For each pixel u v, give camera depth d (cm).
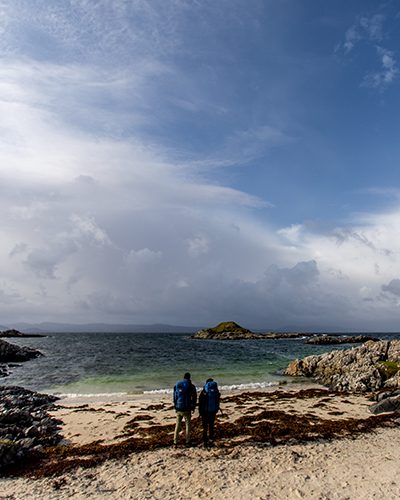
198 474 1156
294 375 4100
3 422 1852
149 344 10669
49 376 3962
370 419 1878
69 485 1105
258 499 988
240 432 1622
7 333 15938
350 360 3847
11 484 1132
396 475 1145
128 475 1162
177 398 1449
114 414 2133
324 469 1195
